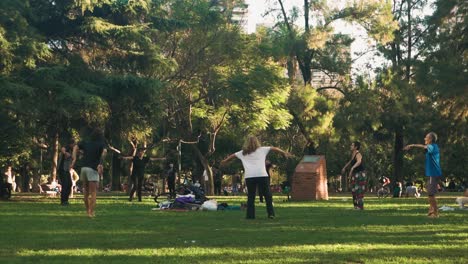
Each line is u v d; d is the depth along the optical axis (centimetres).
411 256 780
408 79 4569
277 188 7756
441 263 720
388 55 4641
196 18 3716
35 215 1541
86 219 1404
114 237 1005
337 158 6688
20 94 2469
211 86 3803
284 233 1069
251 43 3962
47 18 2886
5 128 2852
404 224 1268
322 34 4156
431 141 1514
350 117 4409
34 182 5869
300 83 4450
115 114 2975
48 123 3014
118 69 3088
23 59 2527
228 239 970
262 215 1564
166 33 3475
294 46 4169
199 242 928
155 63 3022
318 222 1319
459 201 1900
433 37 3538
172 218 1441
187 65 3712
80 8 2870
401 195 4362
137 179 2594
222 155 6181
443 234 1058
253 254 791
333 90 4809
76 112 2697
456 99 3406
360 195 1888
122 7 2941
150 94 2861
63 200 2192
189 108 4006
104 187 7325
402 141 4681
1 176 2783
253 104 3959
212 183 4475
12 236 1016
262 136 6078
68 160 2188
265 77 3788
